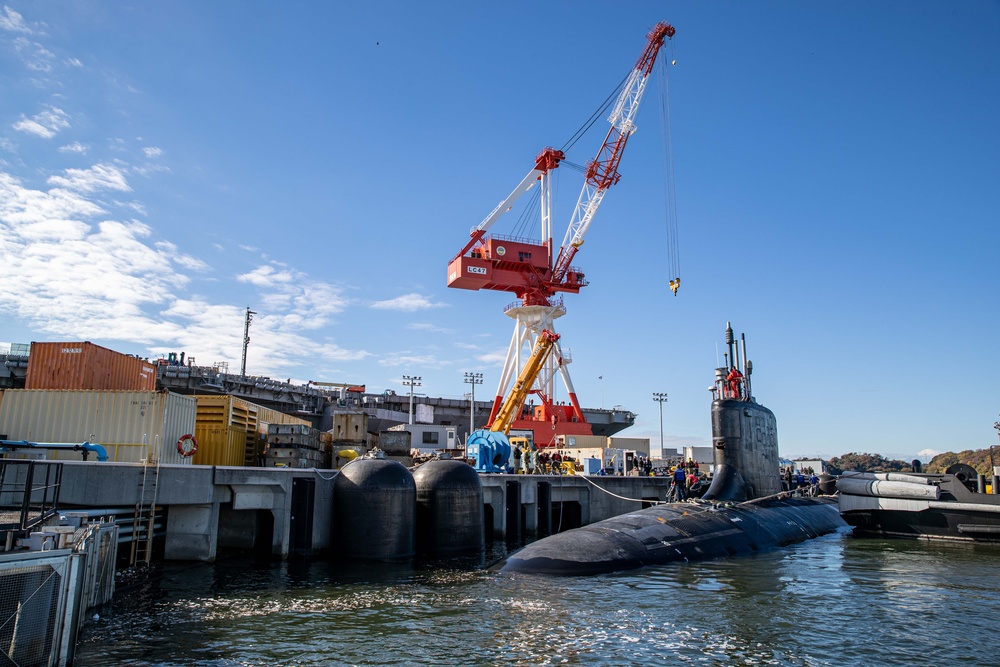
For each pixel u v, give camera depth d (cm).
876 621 1379
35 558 913
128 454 2130
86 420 2172
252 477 2139
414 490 2400
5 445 1717
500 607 1472
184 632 1267
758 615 1414
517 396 4725
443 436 5828
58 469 1300
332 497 2362
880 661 1132
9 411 2205
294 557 2244
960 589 1703
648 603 1510
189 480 1962
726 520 2400
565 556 1909
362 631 1282
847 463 14088
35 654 907
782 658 1140
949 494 2762
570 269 6662
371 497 2269
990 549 2470
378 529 2248
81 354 2491
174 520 2047
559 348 6544
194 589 1659
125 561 1927
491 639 1231
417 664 1097
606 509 3909
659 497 4178
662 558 2012
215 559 2072
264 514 2498
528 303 6400
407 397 9288
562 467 4297
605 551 1941
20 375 5991
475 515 2605
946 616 1426
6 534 1040
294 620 1359
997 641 1247
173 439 2248
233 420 2812
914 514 2789
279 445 2733
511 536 3266
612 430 10225
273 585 1730
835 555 2294
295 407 8075
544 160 6575
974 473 2938
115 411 2169
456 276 6259
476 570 1986
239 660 1110
